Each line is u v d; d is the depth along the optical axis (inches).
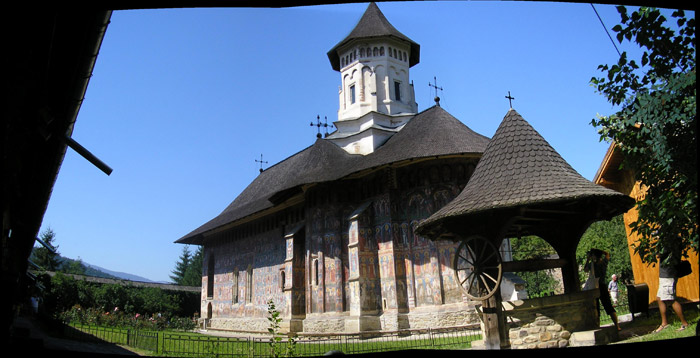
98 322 1085.8
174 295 1861.5
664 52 375.2
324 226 1064.8
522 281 957.8
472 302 863.7
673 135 385.7
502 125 515.2
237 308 1485.0
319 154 1238.3
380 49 1354.6
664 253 434.6
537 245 1660.9
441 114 1078.4
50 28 211.3
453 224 490.9
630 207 449.7
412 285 922.7
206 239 1801.2
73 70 291.9
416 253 933.2
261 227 1422.2
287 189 1092.5
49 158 374.0
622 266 1201.4
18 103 203.0
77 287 1446.9
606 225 1371.8
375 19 1387.8
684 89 363.6
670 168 385.1
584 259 1270.9
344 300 1005.2
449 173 931.3
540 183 440.8
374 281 962.1
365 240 977.5
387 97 1327.5
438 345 621.3
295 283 1125.1
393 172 973.8
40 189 416.5
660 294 442.3
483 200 447.2
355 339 892.6
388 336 863.7
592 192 409.4
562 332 450.9
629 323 534.6
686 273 441.1
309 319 1042.1
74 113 335.6
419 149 943.7
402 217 962.7
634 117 402.0
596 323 465.7
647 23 364.5
